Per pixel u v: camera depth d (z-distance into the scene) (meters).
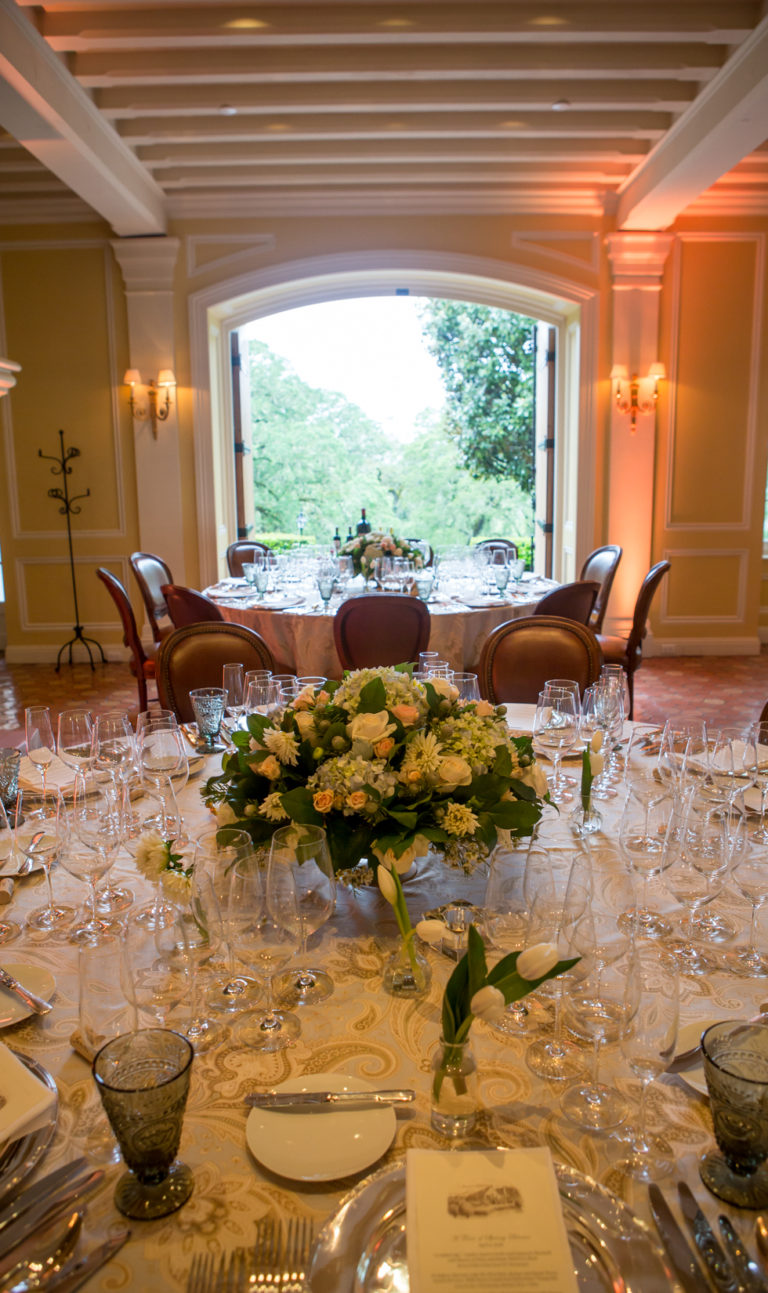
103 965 0.95
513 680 2.76
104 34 4.06
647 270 6.33
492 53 4.42
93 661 6.81
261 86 4.77
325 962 1.29
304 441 12.27
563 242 6.35
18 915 1.43
